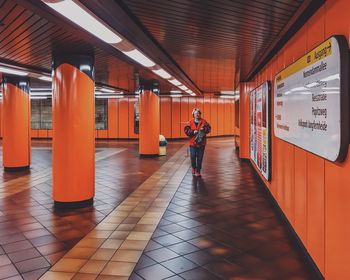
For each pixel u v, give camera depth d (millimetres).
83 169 6227
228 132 27531
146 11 4156
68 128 6109
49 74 9469
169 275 3518
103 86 14688
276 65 6035
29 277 3502
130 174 9844
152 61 6977
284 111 4930
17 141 10375
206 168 11016
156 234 4758
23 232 4863
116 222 5320
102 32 4645
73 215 5711
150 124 13797
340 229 2783
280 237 4613
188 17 4355
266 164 6766
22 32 5094
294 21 4246
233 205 6324
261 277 3461
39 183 8500
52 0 3453
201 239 4555
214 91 19859
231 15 4199
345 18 2656
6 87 10258
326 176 3135
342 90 2555
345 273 2678
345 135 2559
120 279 3434
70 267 3729
